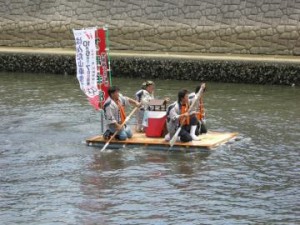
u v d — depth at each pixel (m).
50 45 69.25
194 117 34.38
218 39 62.28
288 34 59.44
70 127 39.59
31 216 25.22
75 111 44.22
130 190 28.02
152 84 36.28
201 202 26.48
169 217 24.92
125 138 34.56
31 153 34.09
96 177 29.86
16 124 40.56
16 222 24.59
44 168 31.42
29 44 70.19
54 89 53.41
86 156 33.25
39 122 41.03
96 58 34.94
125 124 35.03
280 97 49.00
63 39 68.62
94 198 27.12
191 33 63.38
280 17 60.31
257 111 43.78
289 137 36.66
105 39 34.88
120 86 55.06
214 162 31.81
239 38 61.44
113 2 67.38
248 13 61.69
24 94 51.03
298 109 44.28
